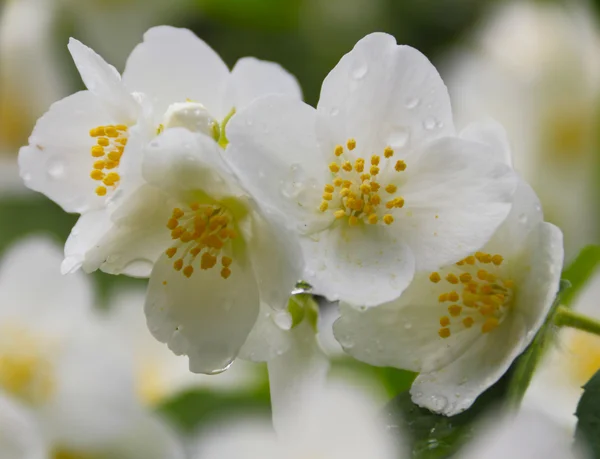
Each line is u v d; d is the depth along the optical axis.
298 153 0.30
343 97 0.30
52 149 0.31
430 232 0.30
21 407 0.33
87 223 0.30
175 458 0.33
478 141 0.31
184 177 0.30
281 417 0.30
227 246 0.30
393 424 0.30
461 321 0.31
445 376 0.30
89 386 0.33
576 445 0.30
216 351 0.30
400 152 0.31
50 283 0.34
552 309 0.30
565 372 0.33
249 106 0.30
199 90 0.32
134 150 0.29
